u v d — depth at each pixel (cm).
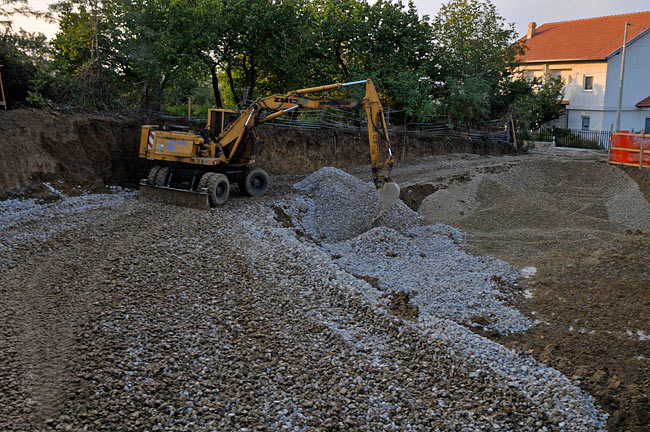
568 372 856
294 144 2400
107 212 1475
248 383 758
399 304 1070
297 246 1288
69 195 1655
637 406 756
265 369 797
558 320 1047
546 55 4231
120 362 774
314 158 2462
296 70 2655
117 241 1239
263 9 2389
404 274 1273
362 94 2742
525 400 761
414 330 940
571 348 937
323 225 1686
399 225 1705
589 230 1628
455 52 3300
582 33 4344
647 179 2097
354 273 1276
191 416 676
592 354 914
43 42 2050
